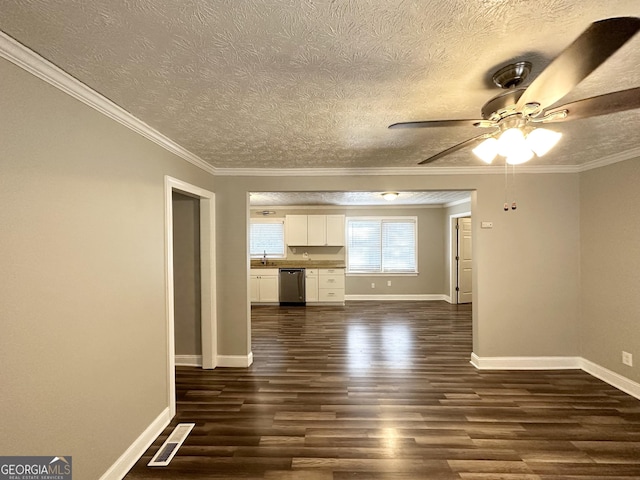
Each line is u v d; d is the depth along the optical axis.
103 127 1.91
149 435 2.35
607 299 3.28
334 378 3.45
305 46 1.35
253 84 1.69
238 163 3.44
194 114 2.09
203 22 1.19
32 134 1.44
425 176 3.72
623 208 3.09
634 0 1.09
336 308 6.96
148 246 2.39
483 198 3.68
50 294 1.53
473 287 3.82
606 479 1.97
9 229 1.34
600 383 3.27
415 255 7.81
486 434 2.43
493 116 1.57
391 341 4.70
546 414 2.70
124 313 2.09
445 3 1.10
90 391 1.78
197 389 3.20
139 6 1.10
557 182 3.64
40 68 1.45
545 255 3.65
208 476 2.03
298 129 2.39
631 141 2.70
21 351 1.39
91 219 1.81
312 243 7.57
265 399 2.99
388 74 1.59
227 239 3.78
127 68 1.52
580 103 1.36
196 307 3.81
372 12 1.14
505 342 3.67
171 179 2.74
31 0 1.06
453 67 1.52
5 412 1.33
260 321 5.88
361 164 3.49
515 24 1.22
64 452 1.60
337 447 2.29
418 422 2.59
